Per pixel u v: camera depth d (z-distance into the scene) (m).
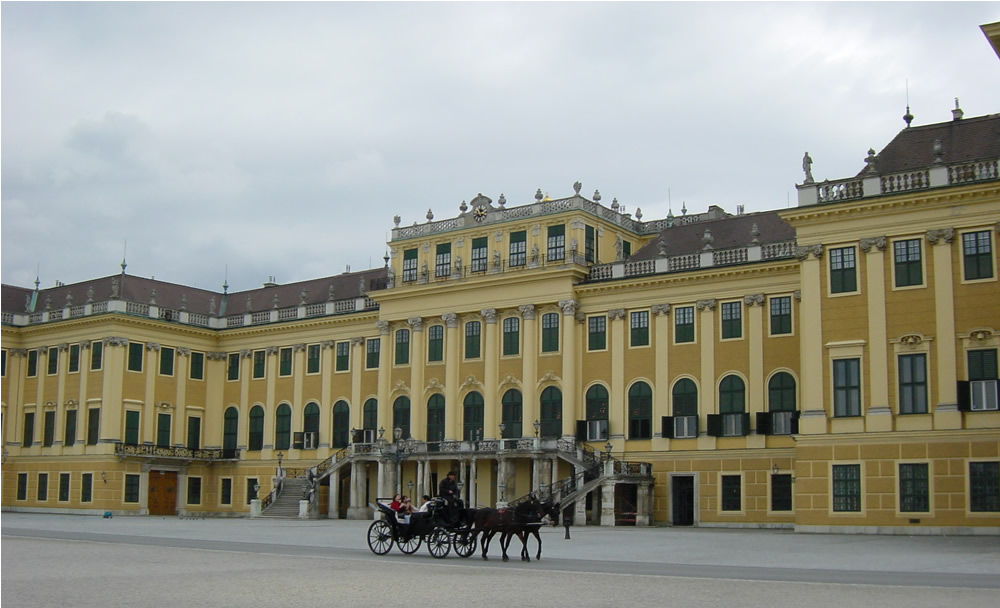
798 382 60.09
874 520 50.12
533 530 33.19
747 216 68.19
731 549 39.41
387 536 35.88
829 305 52.81
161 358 85.31
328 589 24.22
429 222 76.38
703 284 64.19
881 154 55.31
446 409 72.38
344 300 81.31
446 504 34.50
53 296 93.81
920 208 50.91
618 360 66.75
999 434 47.78
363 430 77.94
